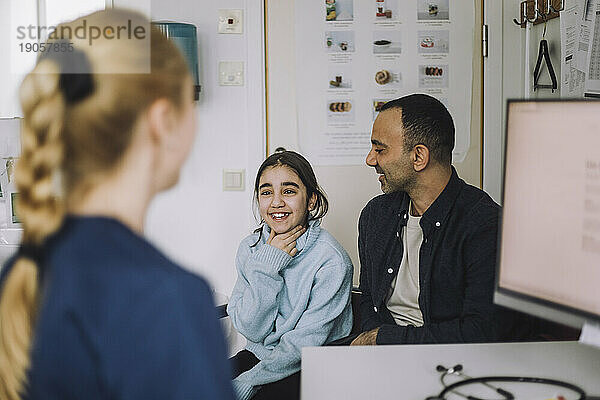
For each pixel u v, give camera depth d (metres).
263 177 1.72
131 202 0.52
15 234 1.87
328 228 2.52
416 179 1.64
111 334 0.48
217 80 2.46
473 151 2.51
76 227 0.50
